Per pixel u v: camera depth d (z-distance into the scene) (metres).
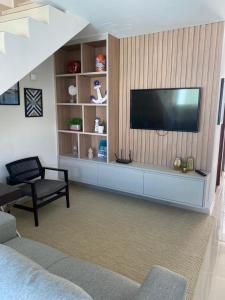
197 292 1.86
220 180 4.49
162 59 3.34
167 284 1.11
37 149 3.71
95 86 3.82
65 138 4.22
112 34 3.46
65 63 4.07
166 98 3.34
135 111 3.63
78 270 1.46
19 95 3.31
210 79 3.06
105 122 3.97
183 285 1.12
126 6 2.49
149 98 3.47
